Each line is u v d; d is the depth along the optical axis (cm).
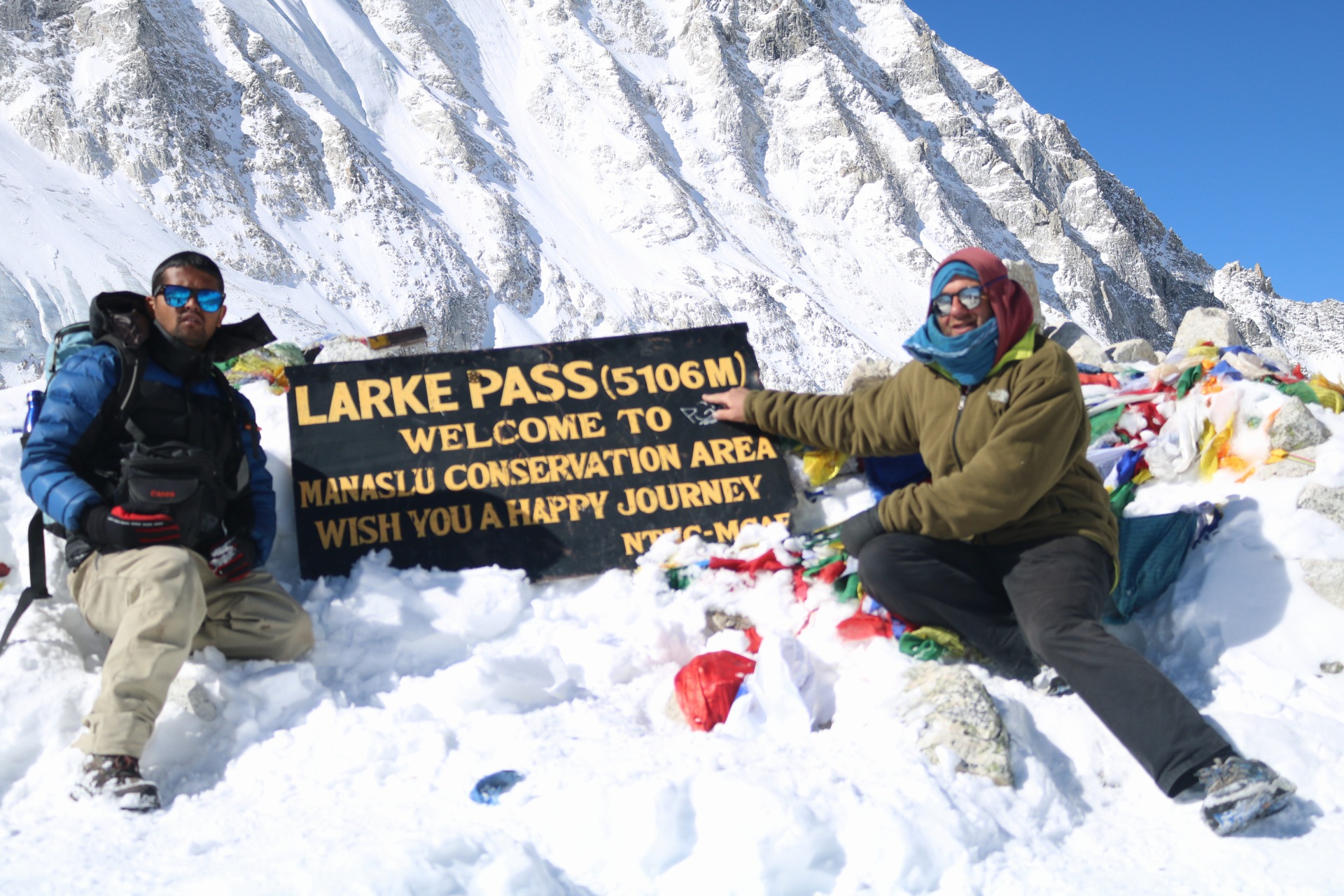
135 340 305
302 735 287
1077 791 273
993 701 289
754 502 410
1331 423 418
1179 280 18075
